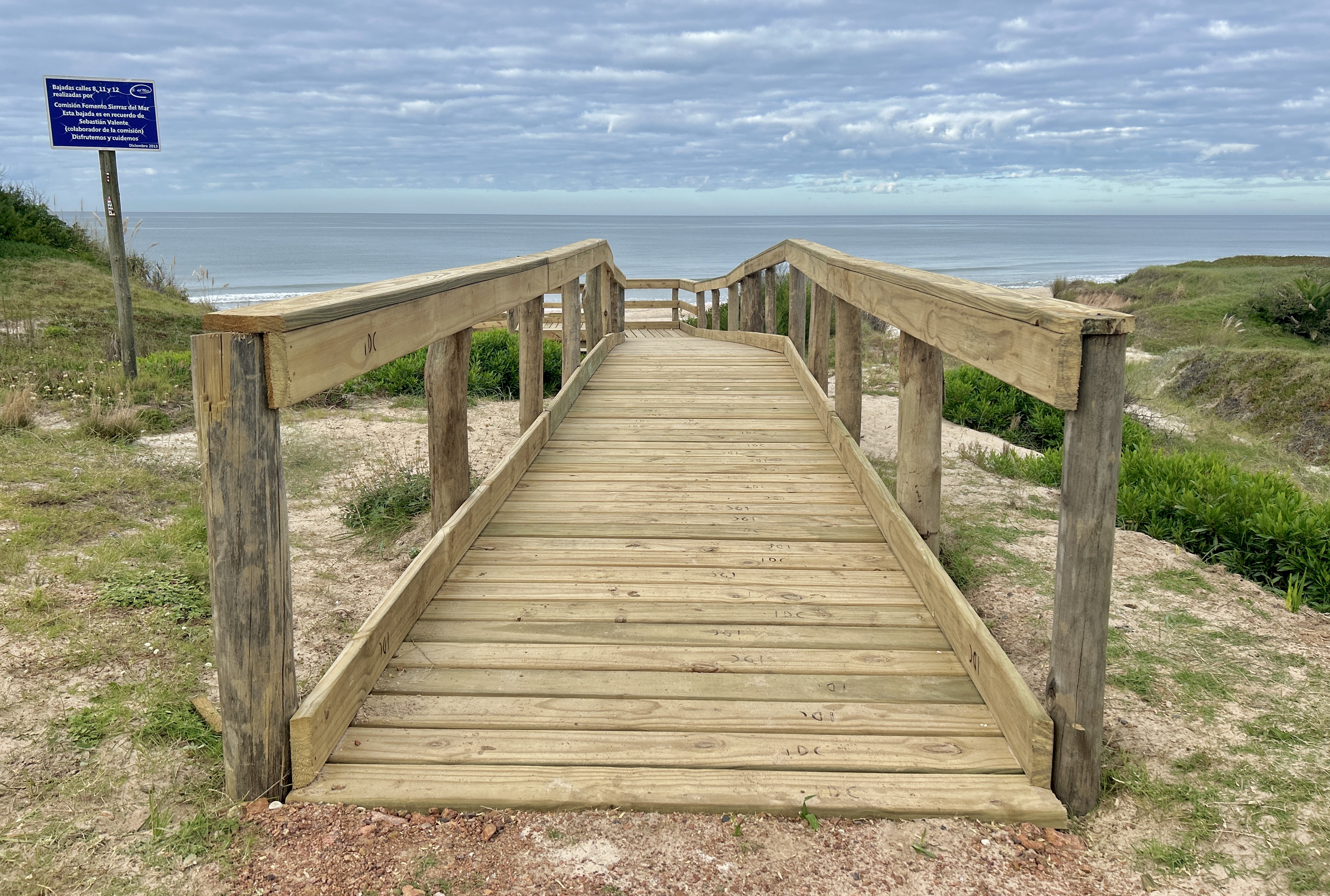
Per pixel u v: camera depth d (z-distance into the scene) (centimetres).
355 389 831
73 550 373
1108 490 203
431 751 234
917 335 336
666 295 5153
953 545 445
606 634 302
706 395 676
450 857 198
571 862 197
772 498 452
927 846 204
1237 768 238
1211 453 732
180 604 327
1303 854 202
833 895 188
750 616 316
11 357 760
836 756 233
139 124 733
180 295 1305
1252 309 1723
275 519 210
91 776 221
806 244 675
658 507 436
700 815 215
